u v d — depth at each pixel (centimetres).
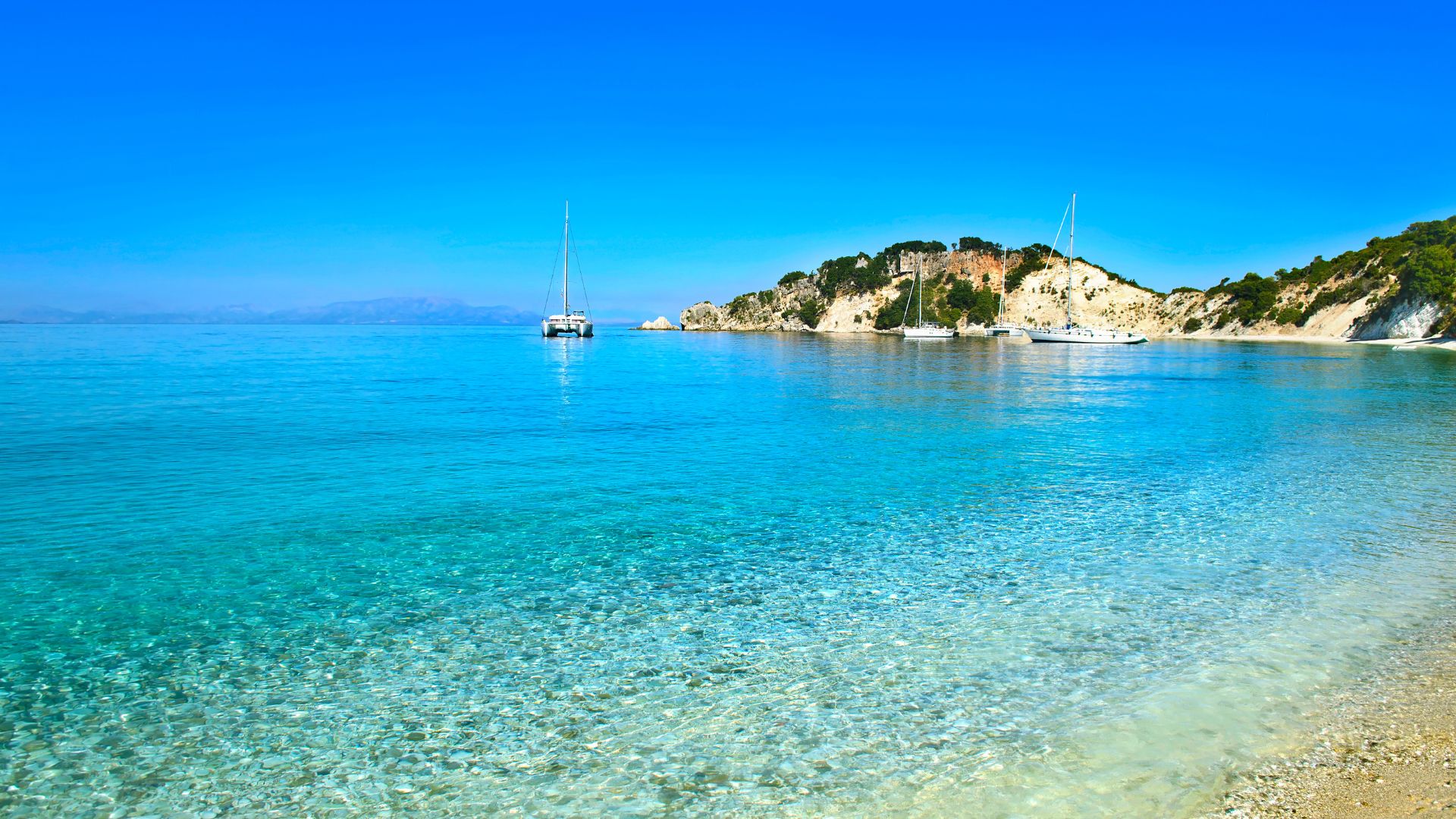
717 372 5769
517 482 1692
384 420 2669
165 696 736
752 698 727
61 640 855
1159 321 18112
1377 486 1648
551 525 1341
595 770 612
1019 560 1141
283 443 2158
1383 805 538
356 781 602
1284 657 795
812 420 2780
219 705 720
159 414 2745
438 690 747
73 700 728
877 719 685
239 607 954
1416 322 11031
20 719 694
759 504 1499
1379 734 636
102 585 1020
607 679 768
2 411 2798
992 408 3194
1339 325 13062
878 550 1202
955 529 1324
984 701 713
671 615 935
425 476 1736
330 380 4466
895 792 576
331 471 1783
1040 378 5038
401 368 5906
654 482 1703
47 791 592
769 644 849
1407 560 1120
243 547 1193
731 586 1038
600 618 926
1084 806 553
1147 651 818
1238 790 566
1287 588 1009
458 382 4497
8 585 1013
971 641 851
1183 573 1077
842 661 803
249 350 8525
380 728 679
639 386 4325
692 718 691
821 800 568
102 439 2180
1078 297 19850
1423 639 834
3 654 821
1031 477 1767
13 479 1664
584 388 4203
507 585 1037
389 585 1034
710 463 1923
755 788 585
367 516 1388
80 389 3656
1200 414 2966
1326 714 674
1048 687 739
